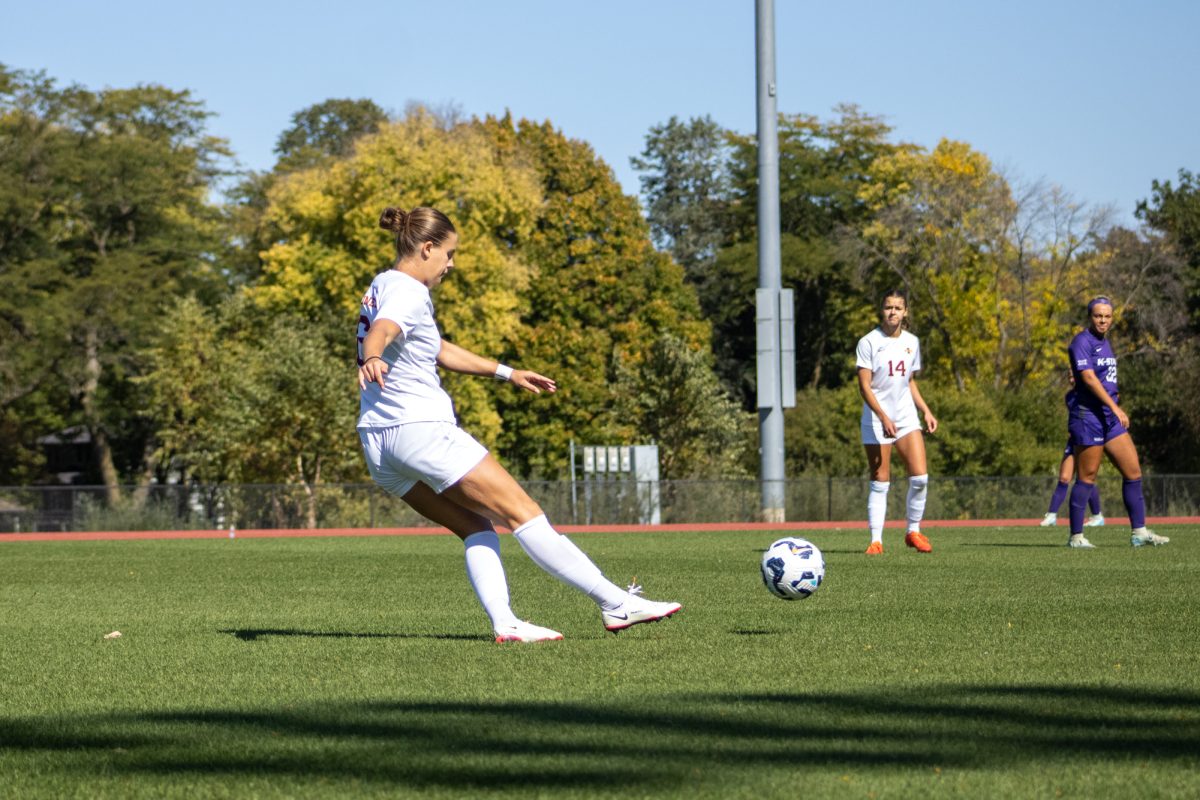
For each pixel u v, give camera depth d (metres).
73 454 184.38
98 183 131.88
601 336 145.50
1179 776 8.43
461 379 121.94
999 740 9.50
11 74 130.38
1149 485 79.62
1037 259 131.75
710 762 8.87
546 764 8.85
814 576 18.98
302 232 122.88
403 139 121.56
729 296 186.75
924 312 135.50
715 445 111.25
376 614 20.64
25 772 9.00
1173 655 14.14
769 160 77.88
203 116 145.50
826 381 183.88
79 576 31.73
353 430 94.75
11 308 124.31
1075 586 23.66
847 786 8.20
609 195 150.25
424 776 8.58
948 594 22.05
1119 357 128.00
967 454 103.81
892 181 141.12
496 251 123.31
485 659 14.27
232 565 35.66
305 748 9.55
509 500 15.84
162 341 114.94
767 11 77.44
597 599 16.23
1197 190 139.75
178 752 9.54
